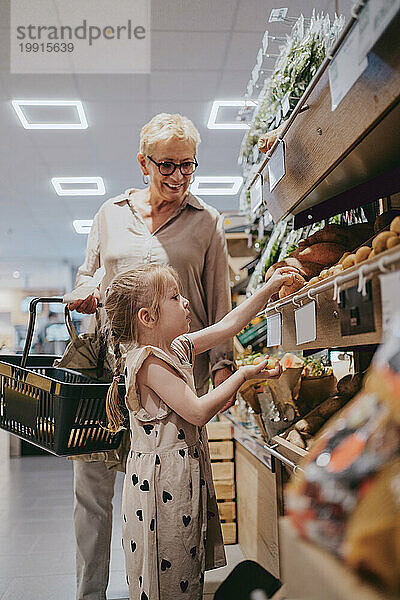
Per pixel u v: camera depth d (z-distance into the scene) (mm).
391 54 949
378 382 566
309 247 1865
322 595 530
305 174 1698
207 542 1769
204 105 5418
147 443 1657
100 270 2416
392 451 517
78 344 2287
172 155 2207
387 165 1523
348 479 538
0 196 8398
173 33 4164
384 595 486
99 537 2455
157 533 1608
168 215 2402
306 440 1834
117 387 1864
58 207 9102
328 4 3814
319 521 547
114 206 2469
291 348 1688
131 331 1758
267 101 2924
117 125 5840
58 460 6555
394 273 828
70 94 5105
